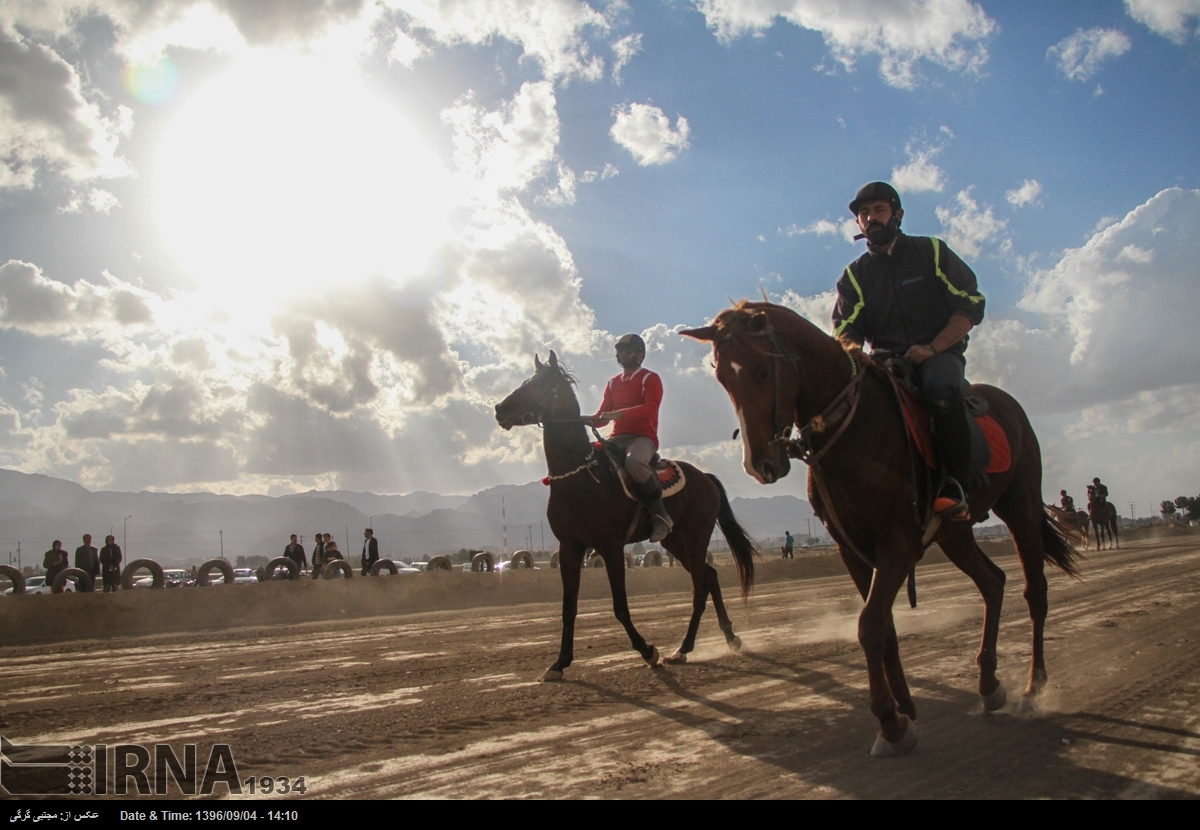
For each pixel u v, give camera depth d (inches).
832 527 181.8
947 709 201.3
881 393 173.3
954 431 176.9
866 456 165.9
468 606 703.7
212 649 382.6
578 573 278.4
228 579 732.7
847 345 176.7
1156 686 215.8
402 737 183.6
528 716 204.1
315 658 331.6
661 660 293.0
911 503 169.3
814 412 168.1
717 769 153.2
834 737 175.6
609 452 288.4
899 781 143.9
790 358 161.8
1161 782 139.3
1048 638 313.0
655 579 882.8
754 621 434.6
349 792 143.9
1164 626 326.6
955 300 191.6
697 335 166.7
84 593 518.3
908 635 337.1
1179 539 1599.4
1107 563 770.8
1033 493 222.1
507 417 272.5
